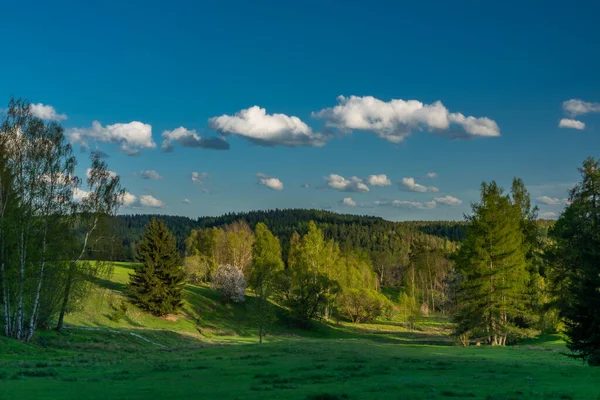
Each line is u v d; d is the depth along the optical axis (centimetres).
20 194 4284
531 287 6556
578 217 4244
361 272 14575
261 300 7762
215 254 13500
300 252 11675
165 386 2244
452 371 3116
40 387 2098
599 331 3228
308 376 2705
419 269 15288
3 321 4488
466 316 6525
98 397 1852
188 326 8375
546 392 2000
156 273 8469
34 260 4338
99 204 4803
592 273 3450
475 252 6444
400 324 11712
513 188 7212
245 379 2577
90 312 6900
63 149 4469
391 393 2048
